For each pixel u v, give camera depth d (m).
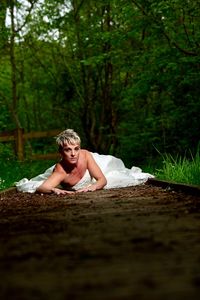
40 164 17.64
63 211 4.70
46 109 31.00
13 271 2.14
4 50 25.06
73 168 8.04
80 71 23.66
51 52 26.53
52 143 29.03
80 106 25.16
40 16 23.62
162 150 16.14
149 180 8.64
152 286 1.80
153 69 14.53
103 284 1.85
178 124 15.27
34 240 2.98
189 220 3.55
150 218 3.74
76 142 7.89
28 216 4.46
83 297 1.68
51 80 27.03
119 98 22.88
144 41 15.05
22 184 8.57
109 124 23.89
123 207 4.75
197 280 1.88
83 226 3.50
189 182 7.39
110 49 21.05
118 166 9.18
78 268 2.15
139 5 13.47
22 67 27.47
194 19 13.80
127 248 2.56
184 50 13.42
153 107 18.50
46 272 2.10
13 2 23.30
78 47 23.34
